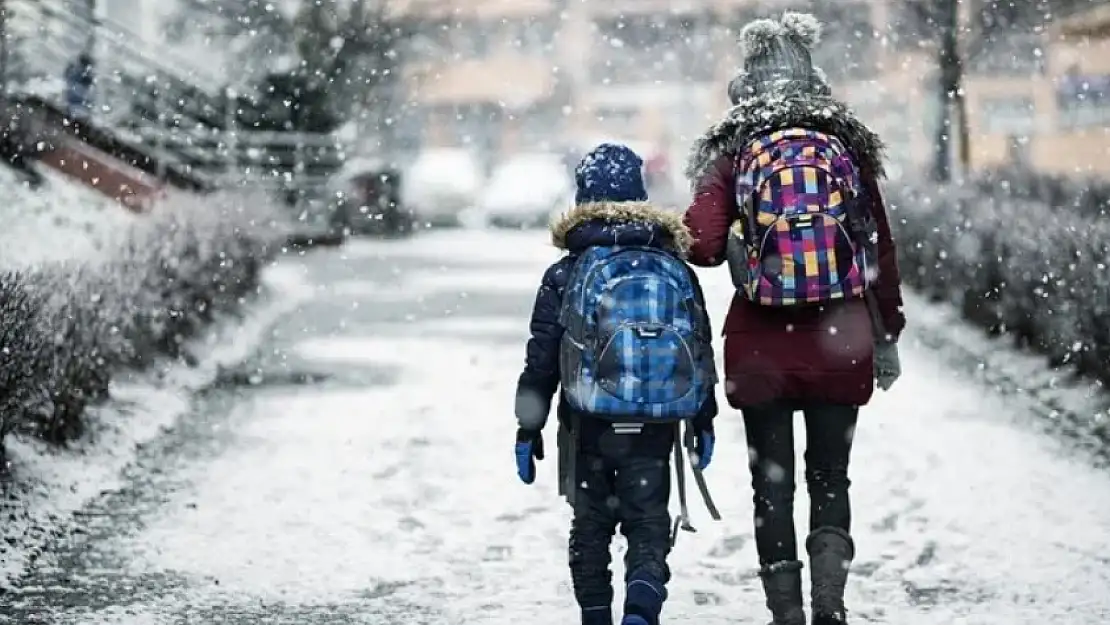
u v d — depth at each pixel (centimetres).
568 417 1361
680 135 17625
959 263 3834
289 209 6900
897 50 6319
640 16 17750
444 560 1750
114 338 2611
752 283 1317
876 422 2561
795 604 1348
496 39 18125
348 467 2255
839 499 1359
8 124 4581
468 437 2497
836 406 1353
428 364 3384
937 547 1770
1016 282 3234
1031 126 9475
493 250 7581
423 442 2453
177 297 3198
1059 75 7506
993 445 2338
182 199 4038
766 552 1360
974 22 5869
